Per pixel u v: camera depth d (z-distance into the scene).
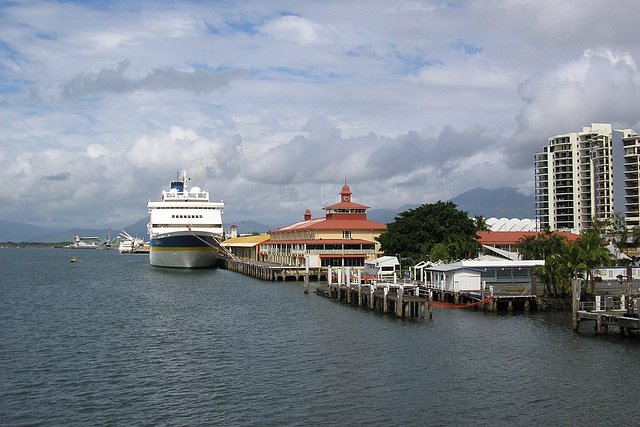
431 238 84.88
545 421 26.14
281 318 52.47
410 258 83.94
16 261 194.00
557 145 162.00
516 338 42.41
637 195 149.75
